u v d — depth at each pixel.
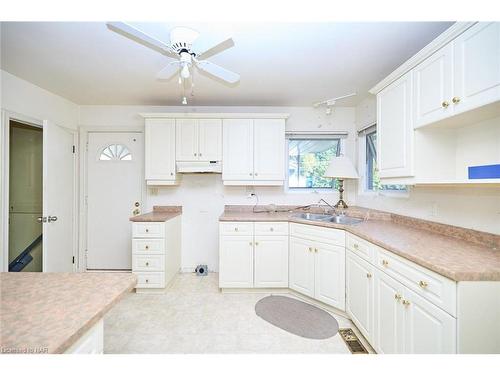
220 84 2.42
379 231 1.78
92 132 3.11
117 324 1.96
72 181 2.97
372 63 2.00
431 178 1.54
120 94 2.73
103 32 1.60
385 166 1.84
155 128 2.80
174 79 2.30
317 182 3.24
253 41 1.68
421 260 1.12
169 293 2.54
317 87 2.51
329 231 2.12
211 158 2.81
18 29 1.56
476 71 1.12
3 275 1.01
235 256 2.50
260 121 2.81
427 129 1.53
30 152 2.85
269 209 3.07
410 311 1.21
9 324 0.66
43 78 2.31
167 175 2.81
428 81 1.41
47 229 2.37
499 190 1.32
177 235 2.98
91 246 3.10
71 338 0.62
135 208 3.14
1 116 2.14
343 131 3.15
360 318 1.75
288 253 2.50
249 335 1.81
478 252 1.24
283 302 2.32
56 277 0.99
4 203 2.14
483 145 1.37
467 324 0.96
